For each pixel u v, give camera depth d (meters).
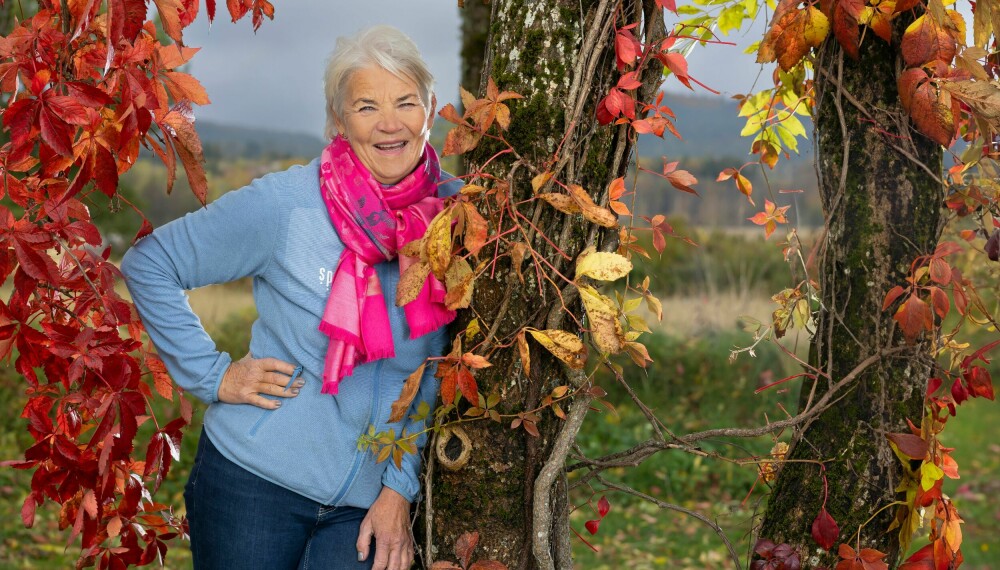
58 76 1.67
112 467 1.82
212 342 2.06
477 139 1.81
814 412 1.95
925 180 1.90
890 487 1.93
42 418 1.92
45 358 1.86
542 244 1.91
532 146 1.90
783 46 1.82
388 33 1.90
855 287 1.93
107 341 1.77
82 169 1.64
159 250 1.99
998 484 6.59
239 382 2.01
